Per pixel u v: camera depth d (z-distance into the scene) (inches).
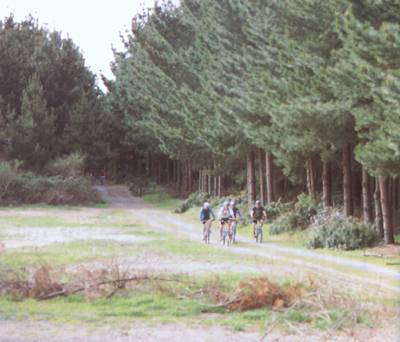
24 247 1015.0
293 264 841.5
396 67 824.9
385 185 1101.1
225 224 1176.2
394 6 823.1
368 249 1032.8
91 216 1991.9
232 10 1766.7
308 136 1162.6
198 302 546.9
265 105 1280.8
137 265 797.9
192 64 2293.3
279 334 445.4
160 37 2573.8
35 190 2608.3
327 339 430.6
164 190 3238.2
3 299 570.3
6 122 2940.5
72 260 834.2
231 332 451.5
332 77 983.6
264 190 1877.5
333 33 1131.3
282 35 1277.1
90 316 500.4
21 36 3474.4
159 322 482.3
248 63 1536.7
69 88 3435.0
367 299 553.0
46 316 498.9
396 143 795.4
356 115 936.9
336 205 1486.2
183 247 1056.2
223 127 1771.7
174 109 2390.5
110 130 3499.0
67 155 3080.7
